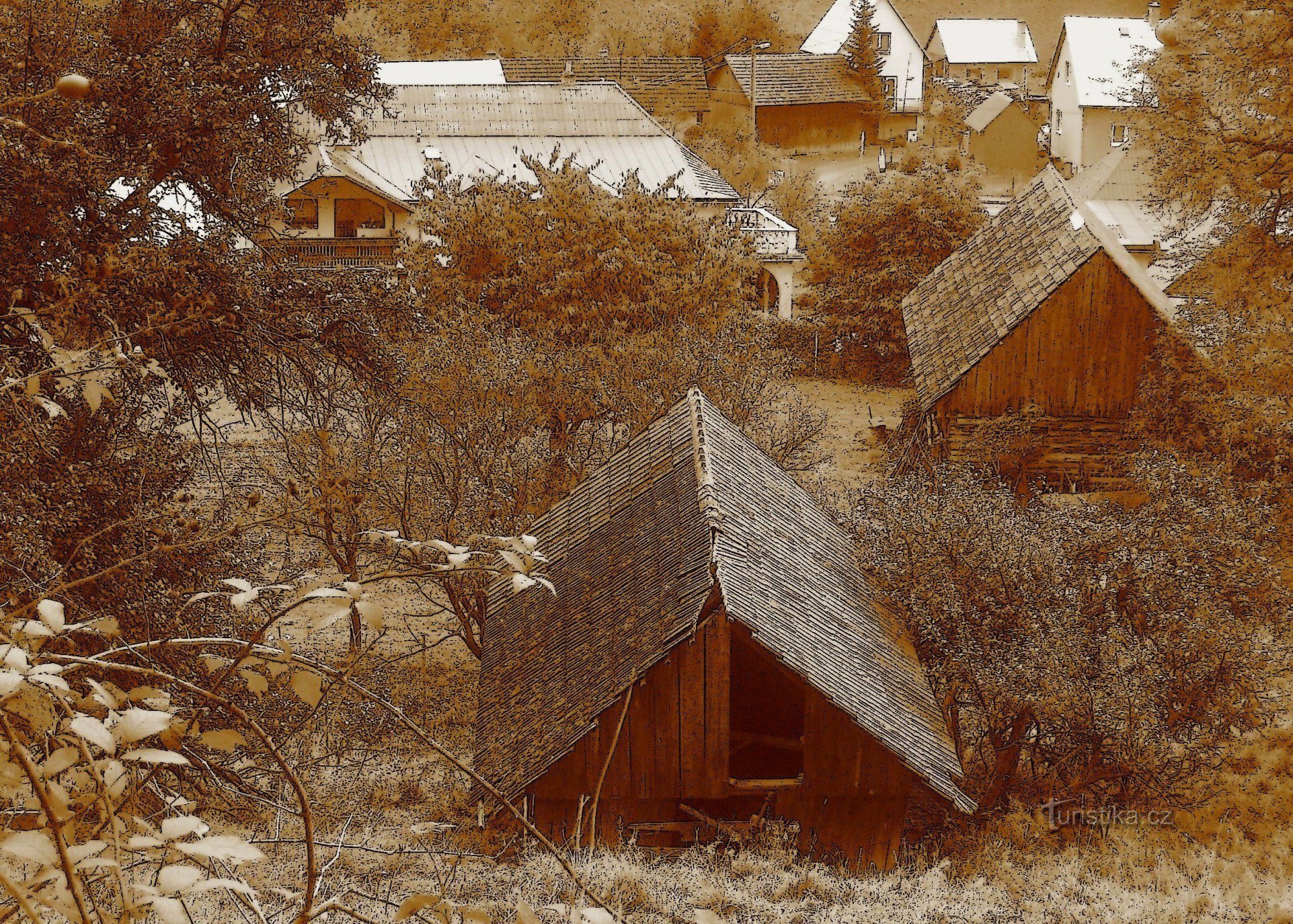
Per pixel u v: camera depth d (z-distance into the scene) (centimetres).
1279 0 3228
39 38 1748
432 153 5450
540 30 10150
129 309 1645
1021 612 1931
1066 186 3875
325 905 350
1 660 296
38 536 1340
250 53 2042
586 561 1953
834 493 3566
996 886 1544
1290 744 2177
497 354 2528
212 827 1266
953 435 3450
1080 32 8150
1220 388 3169
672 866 1516
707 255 3434
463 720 2258
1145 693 1834
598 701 1595
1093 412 3403
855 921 1352
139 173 1752
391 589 3095
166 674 349
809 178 7575
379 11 10162
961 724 2205
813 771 1625
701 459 1825
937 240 5031
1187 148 3369
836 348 5300
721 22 10312
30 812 329
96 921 282
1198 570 2117
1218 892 1598
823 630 1720
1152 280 4003
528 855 1473
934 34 10194
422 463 2392
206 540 514
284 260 2095
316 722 1831
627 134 5722
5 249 1580
